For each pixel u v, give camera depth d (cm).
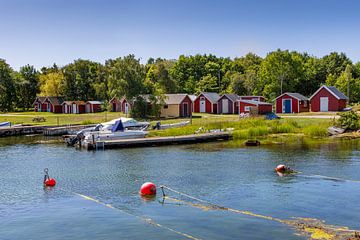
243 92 10206
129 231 1523
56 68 12250
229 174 2475
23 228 1589
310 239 1362
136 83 6712
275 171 2525
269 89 9569
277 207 1756
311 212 1675
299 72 9725
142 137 4341
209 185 2203
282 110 7069
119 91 6706
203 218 1638
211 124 4866
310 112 6712
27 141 4709
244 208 1759
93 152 3631
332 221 1558
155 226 1567
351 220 1565
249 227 1510
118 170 2719
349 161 2806
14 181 2450
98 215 1731
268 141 4019
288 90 9638
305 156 3059
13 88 10481
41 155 3516
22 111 10281
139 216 1700
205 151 3509
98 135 4112
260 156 3128
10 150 3900
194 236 1446
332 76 9575
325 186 2108
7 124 6059
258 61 13125
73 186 2288
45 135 5416
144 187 2050
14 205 1916
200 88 10756
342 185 2120
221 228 1514
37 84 11325
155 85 7188
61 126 5788
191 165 2823
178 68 12138
